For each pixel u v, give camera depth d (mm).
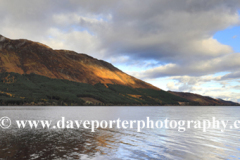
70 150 22781
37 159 19281
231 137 32312
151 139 29766
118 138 30266
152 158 20172
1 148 23516
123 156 20625
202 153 22312
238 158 20703
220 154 22031
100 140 28641
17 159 19234
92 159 19453
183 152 22625
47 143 26484
